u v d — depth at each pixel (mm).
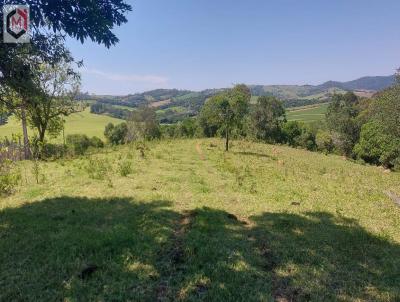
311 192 14406
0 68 6070
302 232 8688
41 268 6320
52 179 15266
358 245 7902
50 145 30609
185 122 76438
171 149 31000
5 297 5430
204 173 17453
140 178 15266
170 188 13320
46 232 8219
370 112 52812
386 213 11523
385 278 6438
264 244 7793
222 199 11898
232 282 5980
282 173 20062
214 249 7223
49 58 6180
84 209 10148
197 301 5426
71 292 5555
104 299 5398
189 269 6410
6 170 13969
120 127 78625
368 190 16672
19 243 7496
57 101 31250
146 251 7059
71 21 5109
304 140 68688
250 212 10453
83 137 64000
